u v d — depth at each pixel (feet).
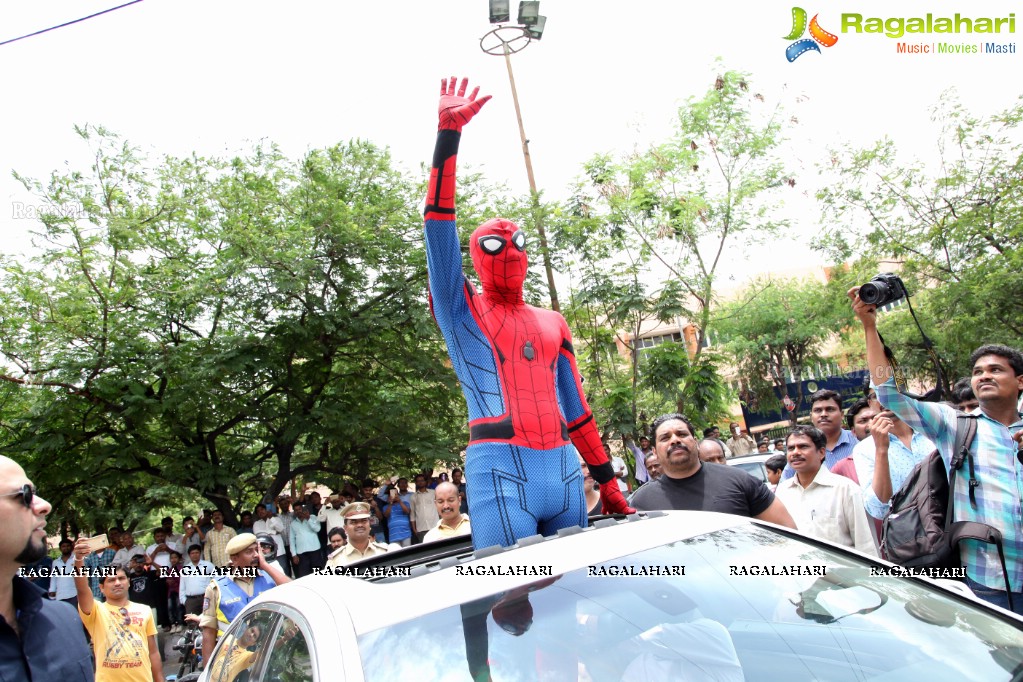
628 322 56.44
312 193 49.52
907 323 68.13
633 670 7.09
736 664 7.31
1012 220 60.13
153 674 19.31
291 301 49.47
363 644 6.99
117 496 53.57
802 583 8.34
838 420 21.27
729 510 14.92
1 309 44.27
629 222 59.52
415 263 50.57
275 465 68.54
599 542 8.68
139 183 49.96
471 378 10.94
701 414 53.01
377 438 54.80
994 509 12.78
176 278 49.08
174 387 47.62
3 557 9.37
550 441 10.77
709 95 63.05
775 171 63.16
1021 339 57.00
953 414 13.64
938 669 7.23
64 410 46.26
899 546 13.80
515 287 11.43
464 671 6.84
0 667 9.35
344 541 25.89
